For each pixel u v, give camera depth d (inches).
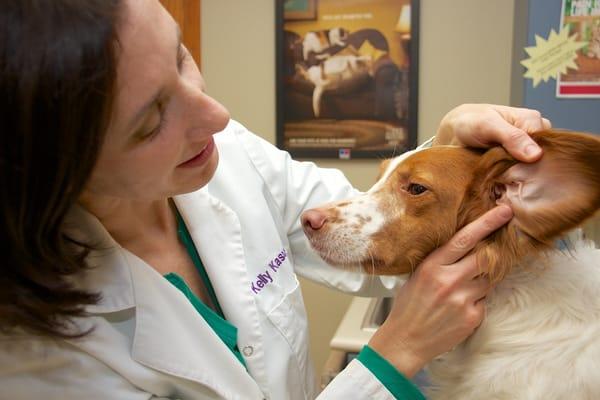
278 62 101.3
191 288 44.2
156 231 43.8
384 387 37.9
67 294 32.3
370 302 82.4
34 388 34.2
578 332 39.4
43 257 30.0
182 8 82.7
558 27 64.2
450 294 38.2
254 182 50.3
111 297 37.2
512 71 89.9
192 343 39.3
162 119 30.9
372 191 49.6
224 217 45.6
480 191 43.6
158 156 31.4
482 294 40.0
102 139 27.8
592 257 43.3
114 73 26.7
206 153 35.4
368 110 99.9
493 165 42.3
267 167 52.4
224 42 104.2
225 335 42.3
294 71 101.0
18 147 25.8
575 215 37.4
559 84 65.2
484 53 95.1
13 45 24.4
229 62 104.8
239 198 48.4
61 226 30.5
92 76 25.6
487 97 96.4
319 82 100.6
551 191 38.1
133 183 32.7
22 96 24.6
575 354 38.7
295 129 102.9
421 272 39.2
